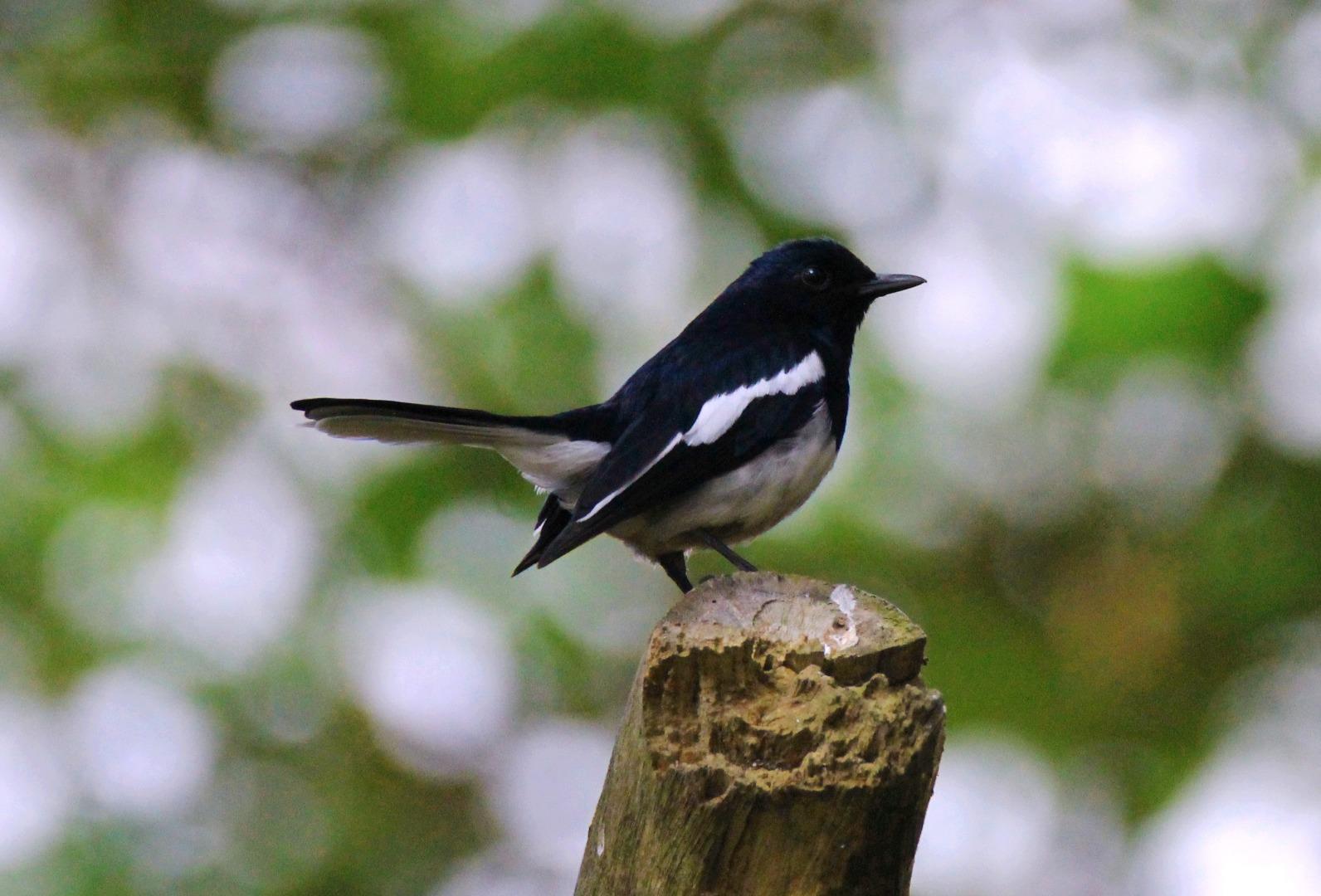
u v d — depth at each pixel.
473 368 13.32
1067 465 12.60
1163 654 12.55
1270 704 12.76
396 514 12.80
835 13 13.96
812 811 5.00
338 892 12.56
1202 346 11.91
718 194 13.55
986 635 12.52
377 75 14.05
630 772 5.32
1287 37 13.38
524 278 13.48
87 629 12.83
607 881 5.36
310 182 14.48
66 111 15.05
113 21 14.80
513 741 12.97
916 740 5.08
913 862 5.28
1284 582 12.38
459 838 12.98
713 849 5.07
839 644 5.39
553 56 13.55
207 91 14.77
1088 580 12.70
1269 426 12.43
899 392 12.45
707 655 5.29
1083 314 12.00
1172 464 12.67
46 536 13.06
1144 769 12.49
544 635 12.61
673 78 13.70
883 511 12.45
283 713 12.77
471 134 13.83
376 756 12.88
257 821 12.65
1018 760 12.35
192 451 13.57
